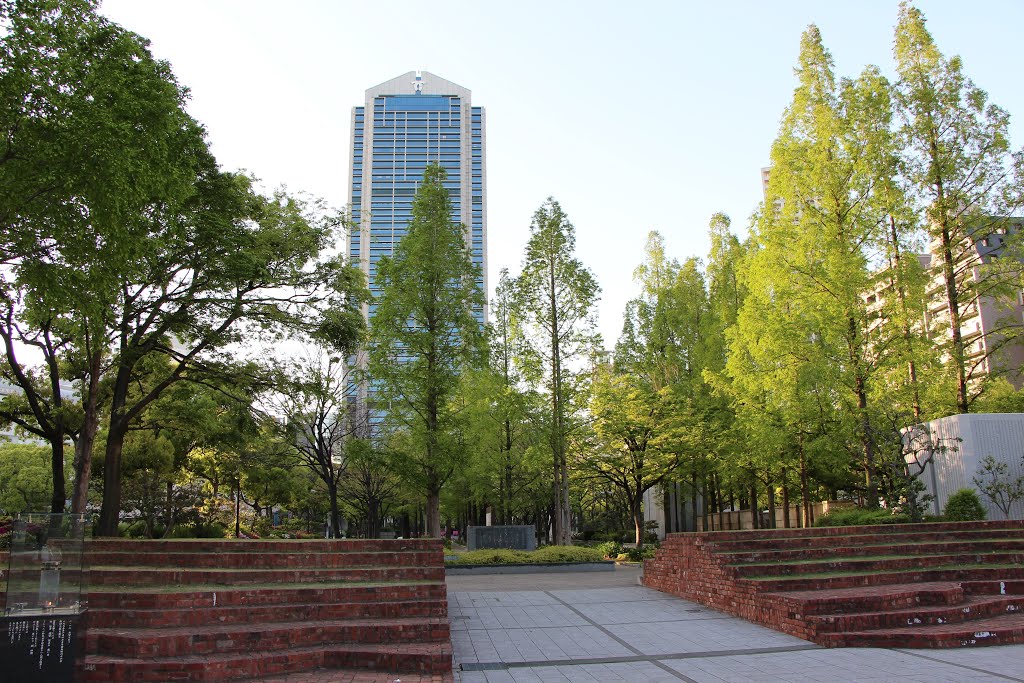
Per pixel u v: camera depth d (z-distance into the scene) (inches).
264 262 749.3
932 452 794.8
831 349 844.0
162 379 962.7
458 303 901.2
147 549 507.8
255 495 1513.3
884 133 840.3
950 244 928.3
